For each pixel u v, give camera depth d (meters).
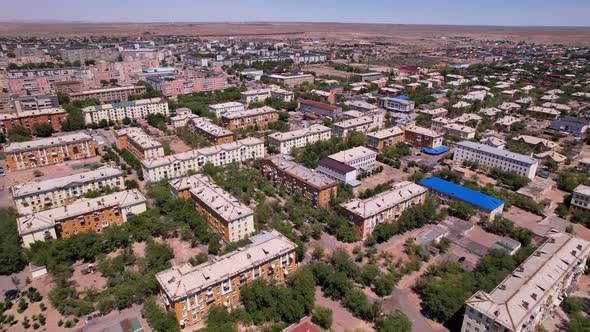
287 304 169.88
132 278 192.75
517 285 161.62
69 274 198.88
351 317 174.38
